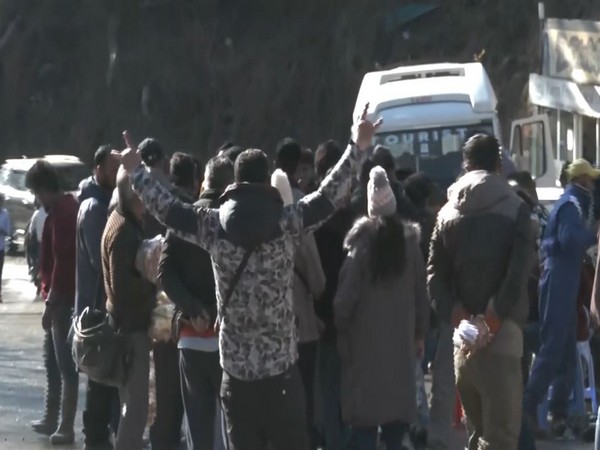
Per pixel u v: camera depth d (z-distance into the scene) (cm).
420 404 1264
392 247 1011
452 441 1223
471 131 2433
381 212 1021
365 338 1019
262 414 819
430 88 2461
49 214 1242
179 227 820
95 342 1002
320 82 5153
